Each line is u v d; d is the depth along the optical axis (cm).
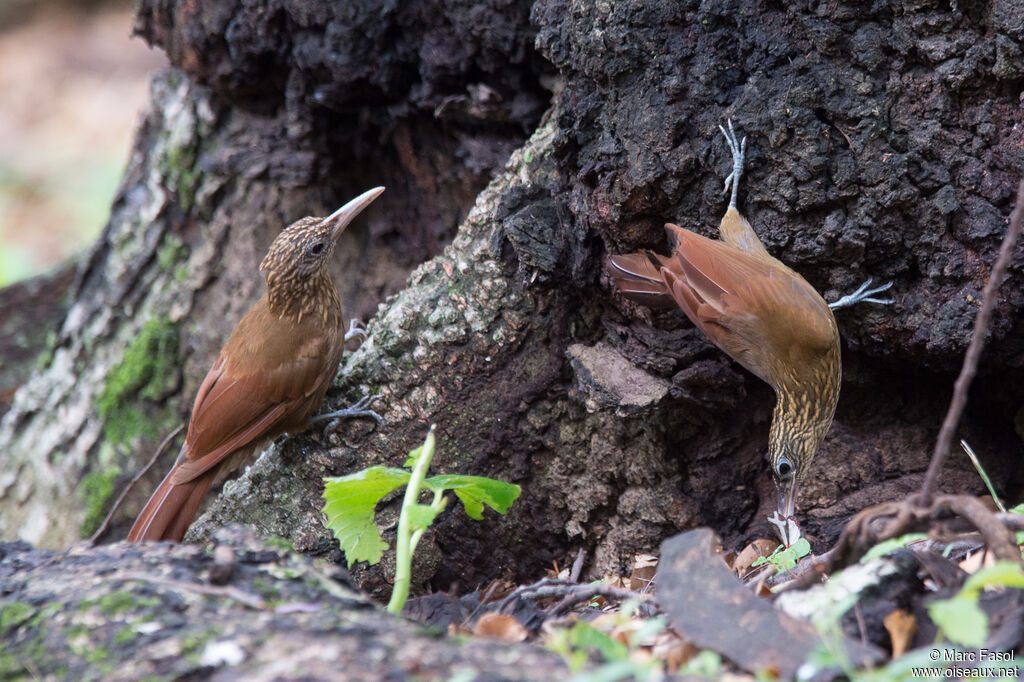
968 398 916
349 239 1218
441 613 750
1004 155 788
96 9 3281
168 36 1121
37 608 581
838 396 870
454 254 991
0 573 636
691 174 852
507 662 510
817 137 812
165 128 1253
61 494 1288
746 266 827
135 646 541
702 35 830
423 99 1049
